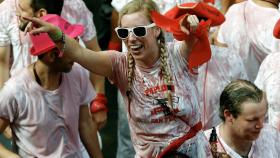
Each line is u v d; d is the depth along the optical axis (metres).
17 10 11.73
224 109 10.54
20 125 10.54
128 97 10.05
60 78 10.59
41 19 9.91
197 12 9.76
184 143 9.99
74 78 10.70
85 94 10.85
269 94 11.52
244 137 10.49
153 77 9.89
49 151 10.61
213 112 11.57
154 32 9.83
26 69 10.55
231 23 13.27
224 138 10.63
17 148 10.66
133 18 9.73
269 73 11.60
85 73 10.82
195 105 9.99
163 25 9.59
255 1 13.11
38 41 10.20
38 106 10.47
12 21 11.78
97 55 9.92
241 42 13.18
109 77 10.06
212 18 9.80
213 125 11.58
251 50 13.18
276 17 12.95
